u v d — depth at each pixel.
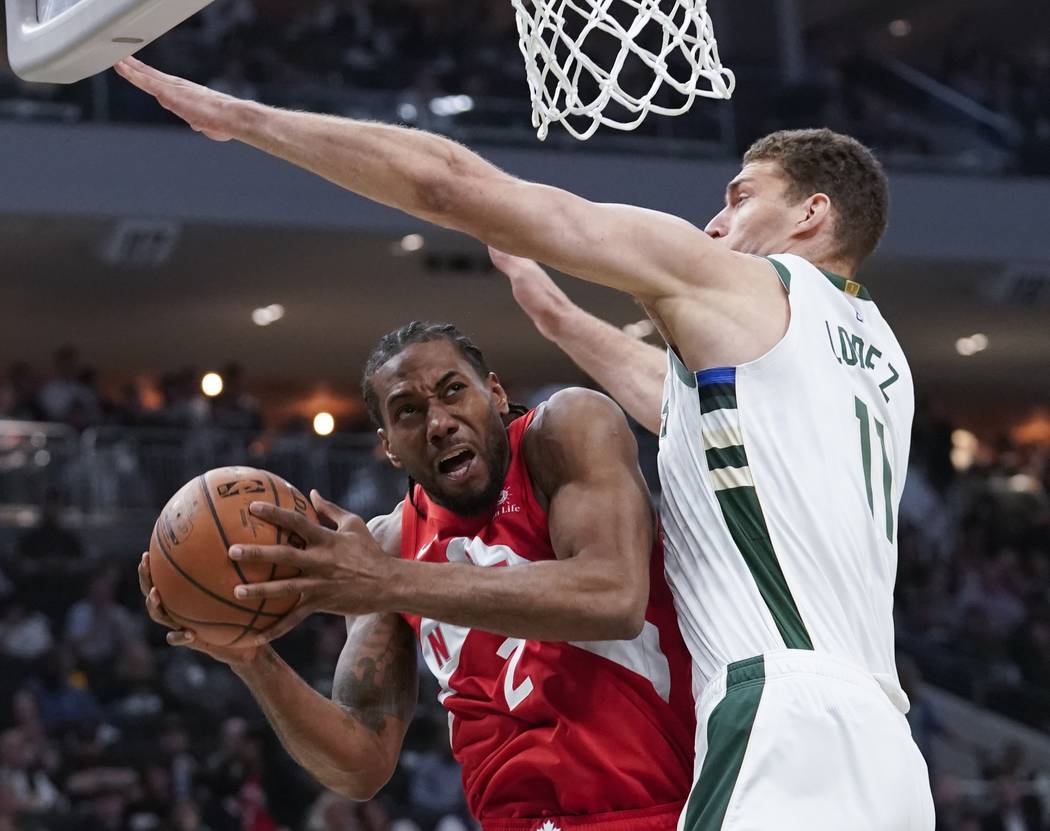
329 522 2.89
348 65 15.52
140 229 15.03
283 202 15.39
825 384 2.94
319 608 2.77
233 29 15.25
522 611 2.81
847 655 2.83
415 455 3.08
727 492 2.89
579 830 3.16
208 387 17.34
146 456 14.83
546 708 3.17
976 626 15.88
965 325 19.50
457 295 18.05
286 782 11.58
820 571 2.85
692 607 2.94
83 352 20.03
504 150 15.20
